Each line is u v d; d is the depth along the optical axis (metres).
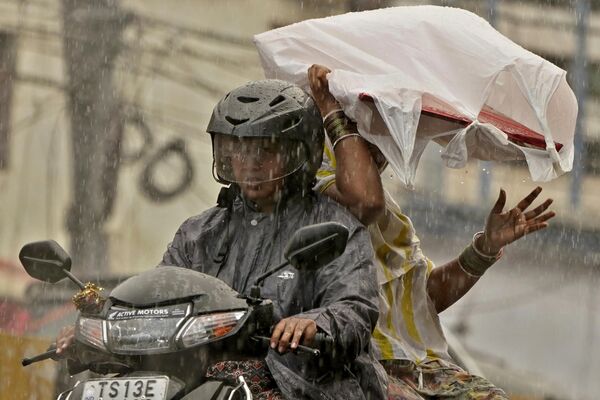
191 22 43.44
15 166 44.44
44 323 24.16
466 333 46.28
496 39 12.88
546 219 14.14
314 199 12.07
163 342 10.04
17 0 40.09
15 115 43.62
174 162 42.03
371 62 12.84
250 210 12.03
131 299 10.26
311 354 10.57
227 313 10.22
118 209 42.34
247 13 45.81
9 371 23.05
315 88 12.87
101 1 34.22
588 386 46.12
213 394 10.06
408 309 13.78
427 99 12.59
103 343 10.15
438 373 13.70
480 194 51.47
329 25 13.21
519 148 12.82
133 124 37.97
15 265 44.38
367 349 11.71
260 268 11.78
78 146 34.69
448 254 49.88
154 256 43.88
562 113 13.09
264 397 11.10
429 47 12.78
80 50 34.16
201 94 42.50
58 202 44.09
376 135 12.53
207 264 12.04
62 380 21.64
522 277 51.38
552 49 53.97
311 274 11.52
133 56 36.84
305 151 11.80
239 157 11.74
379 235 13.43
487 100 13.27
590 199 54.47
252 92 11.78
